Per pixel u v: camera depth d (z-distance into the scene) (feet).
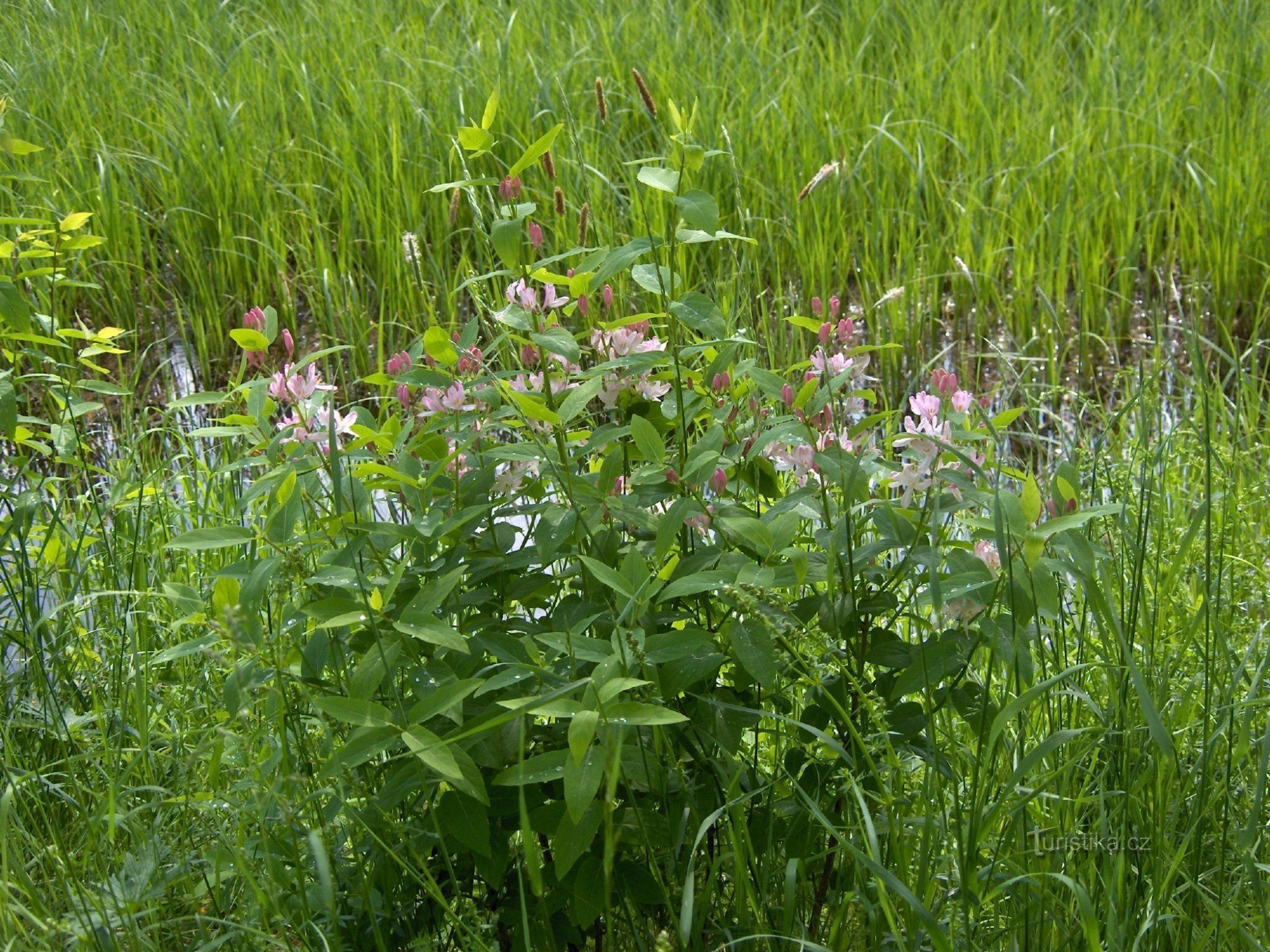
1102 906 7.73
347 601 7.09
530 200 19.93
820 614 7.72
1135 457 12.70
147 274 21.26
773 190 21.16
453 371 8.55
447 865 7.25
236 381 12.20
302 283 20.39
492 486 8.45
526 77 23.90
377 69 25.16
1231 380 17.67
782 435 8.18
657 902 7.30
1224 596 11.17
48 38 27.14
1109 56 25.31
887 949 7.91
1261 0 27.61
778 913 8.09
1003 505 6.98
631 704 6.28
